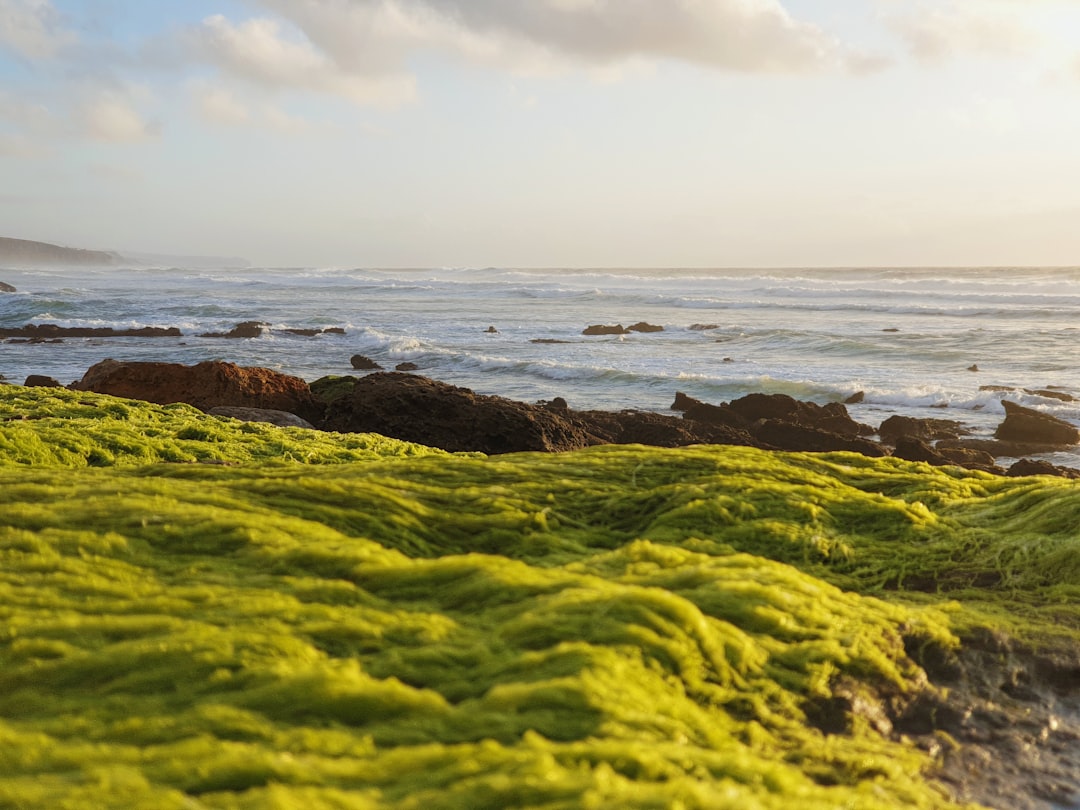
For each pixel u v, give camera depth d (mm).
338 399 19672
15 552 4902
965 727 4457
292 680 3584
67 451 10602
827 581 6453
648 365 44969
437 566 5273
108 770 2873
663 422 24828
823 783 3680
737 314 77500
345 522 6324
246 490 6707
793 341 53531
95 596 4480
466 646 4262
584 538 6922
